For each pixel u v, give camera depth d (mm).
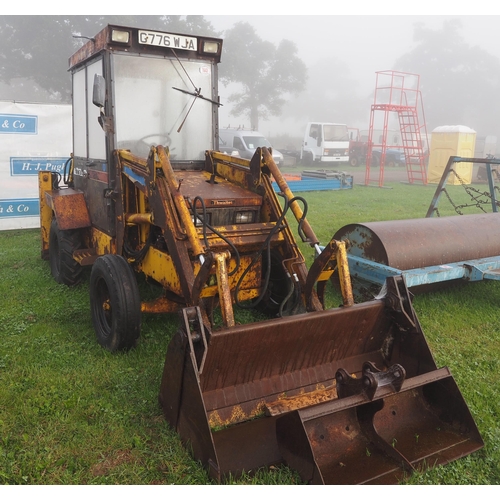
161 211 4090
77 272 6062
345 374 3244
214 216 4383
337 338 3699
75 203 5832
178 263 3904
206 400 3344
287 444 2979
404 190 18281
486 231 6215
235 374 3418
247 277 4449
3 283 6316
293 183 16844
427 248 5664
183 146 5289
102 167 5223
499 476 3000
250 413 3422
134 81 4992
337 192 17312
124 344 4320
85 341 4676
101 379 3996
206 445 2957
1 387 3840
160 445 3221
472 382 4062
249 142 23344
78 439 3271
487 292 6375
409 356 3807
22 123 9445
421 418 3439
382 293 3873
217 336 3125
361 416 3240
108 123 4871
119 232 4938
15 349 4484
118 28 4781
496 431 3393
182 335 3121
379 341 3936
